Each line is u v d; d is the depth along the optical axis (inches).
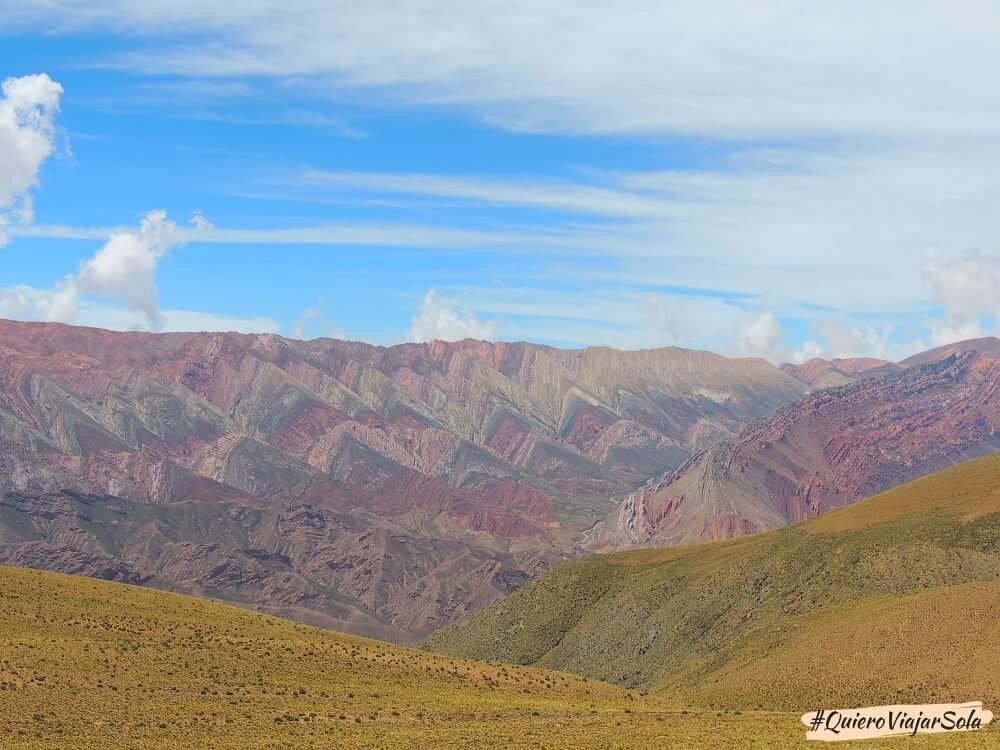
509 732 4128.9
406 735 4042.8
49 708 4055.1
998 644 5359.3
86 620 5191.9
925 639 5679.1
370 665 5280.5
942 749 3572.8
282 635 5575.8
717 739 3954.2
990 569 7076.8
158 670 4694.9
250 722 4141.2
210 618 5654.5
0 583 5531.5
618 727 4274.1
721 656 7204.7
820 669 5797.2
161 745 3737.7
